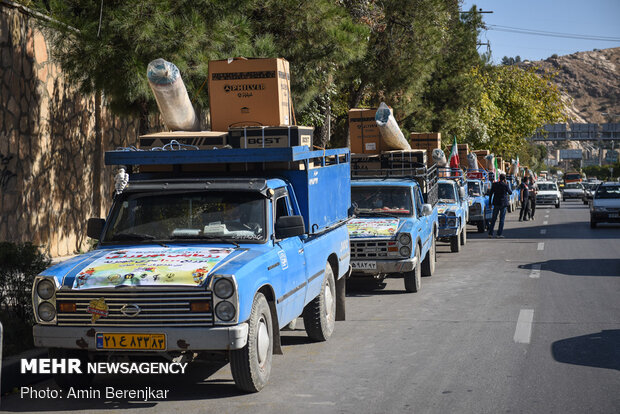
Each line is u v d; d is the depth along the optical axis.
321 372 11.25
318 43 23.44
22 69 22.02
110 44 18.31
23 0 21.91
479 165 58.47
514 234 39.81
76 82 20.28
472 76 53.16
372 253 18.81
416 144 31.80
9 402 9.92
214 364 12.01
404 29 35.06
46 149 23.59
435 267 25.14
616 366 11.30
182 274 9.30
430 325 14.95
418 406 9.37
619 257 27.33
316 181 12.85
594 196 44.78
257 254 10.14
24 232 22.17
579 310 16.42
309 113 30.58
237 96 13.43
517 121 87.44
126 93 18.86
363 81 35.47
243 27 20.28
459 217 30.16
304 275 12.01
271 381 10.77
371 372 11.20
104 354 9.93
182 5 19.34
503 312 16.33
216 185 11.11
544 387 10.17
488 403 9.45
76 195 25.84
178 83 13.20
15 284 12.55
